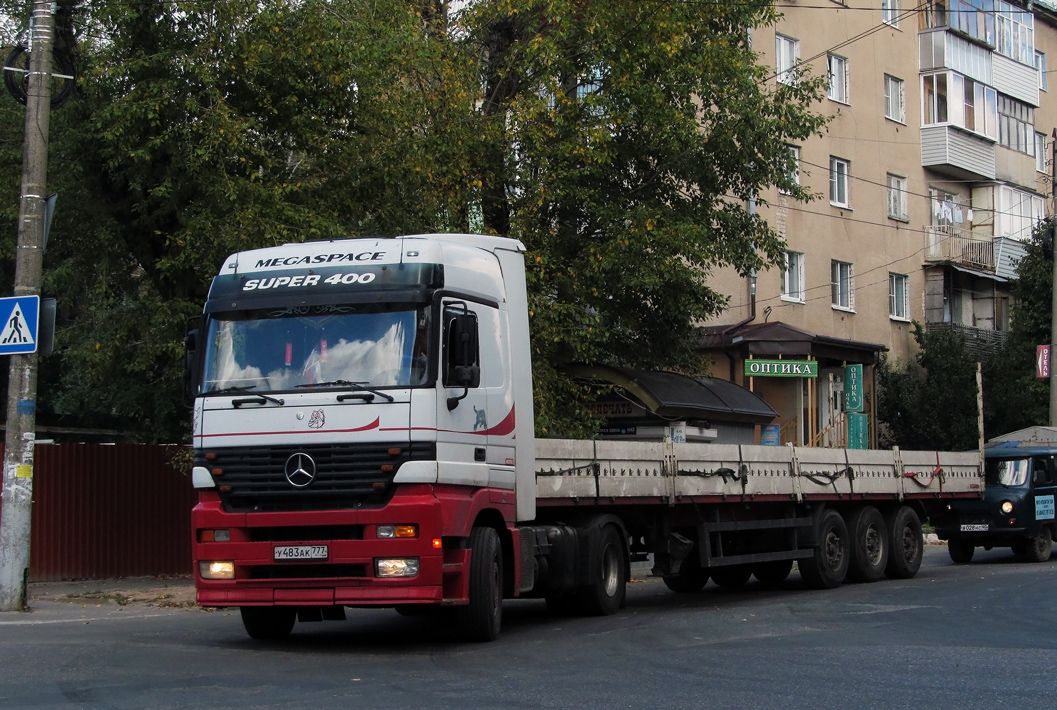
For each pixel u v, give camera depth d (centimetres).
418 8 2089
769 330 3114
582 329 1994
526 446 1159
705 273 2400
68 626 1245
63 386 2611
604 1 1992
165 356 1803
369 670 899
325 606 1018
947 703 752
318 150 1739
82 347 1820
